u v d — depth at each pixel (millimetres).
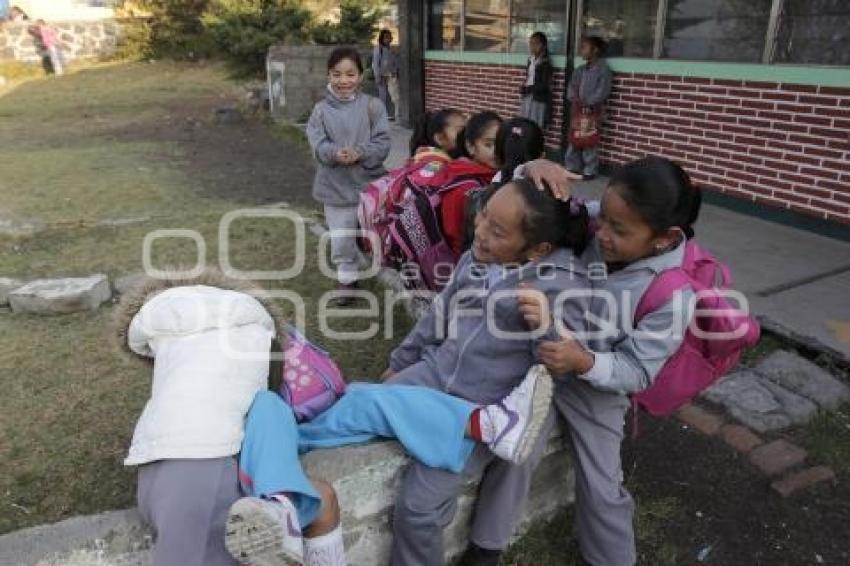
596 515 2184
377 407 2061
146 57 20422
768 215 5809
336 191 4125
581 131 7199
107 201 7059
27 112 13414
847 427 3025
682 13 6328
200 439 1748
